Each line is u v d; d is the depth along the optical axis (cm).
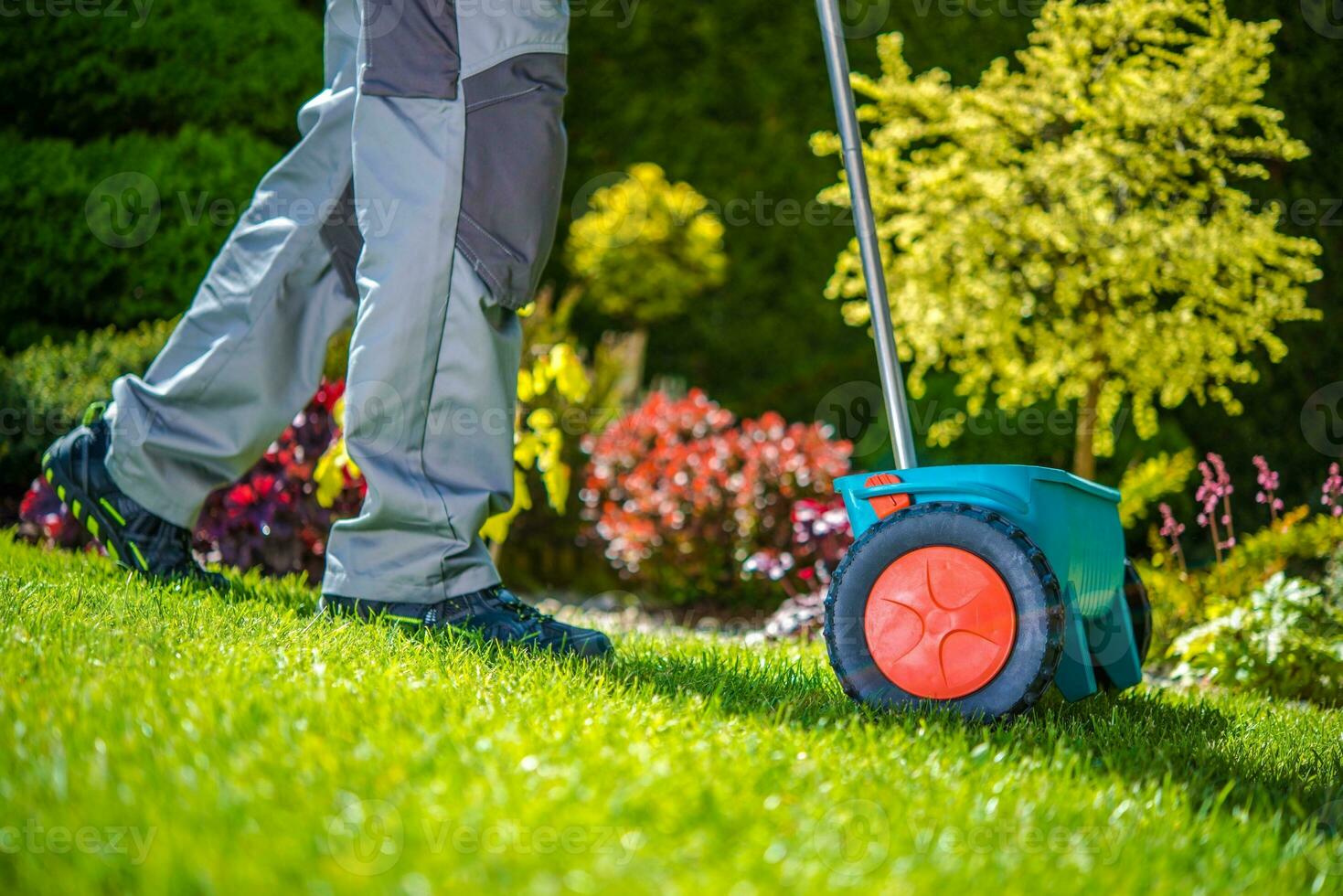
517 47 232
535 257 240
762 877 112
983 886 117
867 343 650
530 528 515
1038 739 191
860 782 149
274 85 559
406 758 136
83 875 102
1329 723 256
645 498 485
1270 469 507
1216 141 411
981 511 197
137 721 141
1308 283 499
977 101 433
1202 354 428
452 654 210
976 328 435
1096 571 232
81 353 461
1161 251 409
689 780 137
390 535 238
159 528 271
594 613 470
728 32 661
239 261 263
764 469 480
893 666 198
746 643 344
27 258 519
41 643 176
